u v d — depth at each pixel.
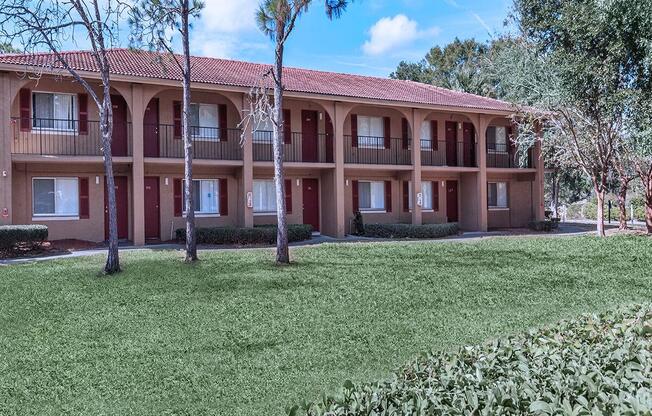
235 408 5.52
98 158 17.58
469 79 41.62
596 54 15.91
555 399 2.84
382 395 3.24
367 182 24.69
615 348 3.83
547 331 4.75
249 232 18.97
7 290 10.52
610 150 19.86
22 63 16.09
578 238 19.84
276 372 6.53
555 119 21.33
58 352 7.29
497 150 28.08
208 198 21.31
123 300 9.86
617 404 2.74
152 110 20.02
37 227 15.90
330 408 3.20
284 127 22.34
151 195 20.23
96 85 18.47
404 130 25.28
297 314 9.02
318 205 23.56
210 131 21.05
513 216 28.56
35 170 18.20
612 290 10.59
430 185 26.36
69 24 12.30
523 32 20.88
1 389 6.11
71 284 11.05
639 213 33.94
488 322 8.50
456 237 22.31
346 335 7.93
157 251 16.14
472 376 3.43
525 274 12.29
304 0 12.95
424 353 4.58
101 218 19.36
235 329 8.23
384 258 14.78
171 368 6.70
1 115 16.14
